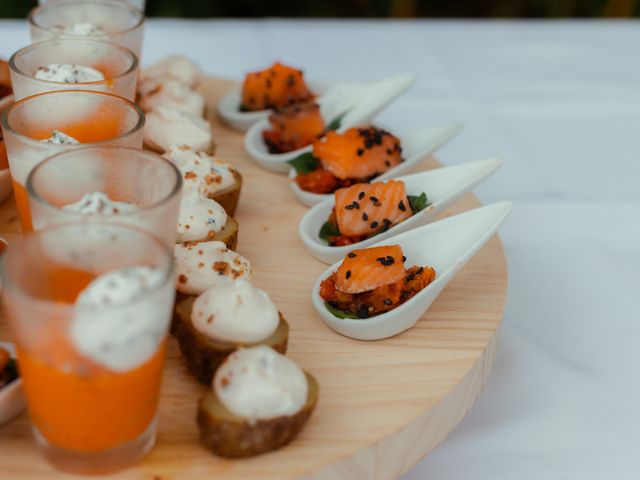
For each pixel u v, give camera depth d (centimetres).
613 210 64
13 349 37
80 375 30
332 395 38
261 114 61
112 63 51
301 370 35
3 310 41
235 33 82
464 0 118
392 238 45
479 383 42
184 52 78
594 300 56
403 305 41
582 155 71
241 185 51
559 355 51
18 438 35
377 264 42
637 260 60
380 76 77
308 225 49
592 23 89
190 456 34
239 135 62
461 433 45
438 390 39
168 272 30
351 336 42
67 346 29
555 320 54
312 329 42
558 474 43
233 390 33
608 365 51
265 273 46
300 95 63
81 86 46
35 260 32
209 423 33
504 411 47
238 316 36
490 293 46
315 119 58
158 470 33
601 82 80
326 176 53
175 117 54
